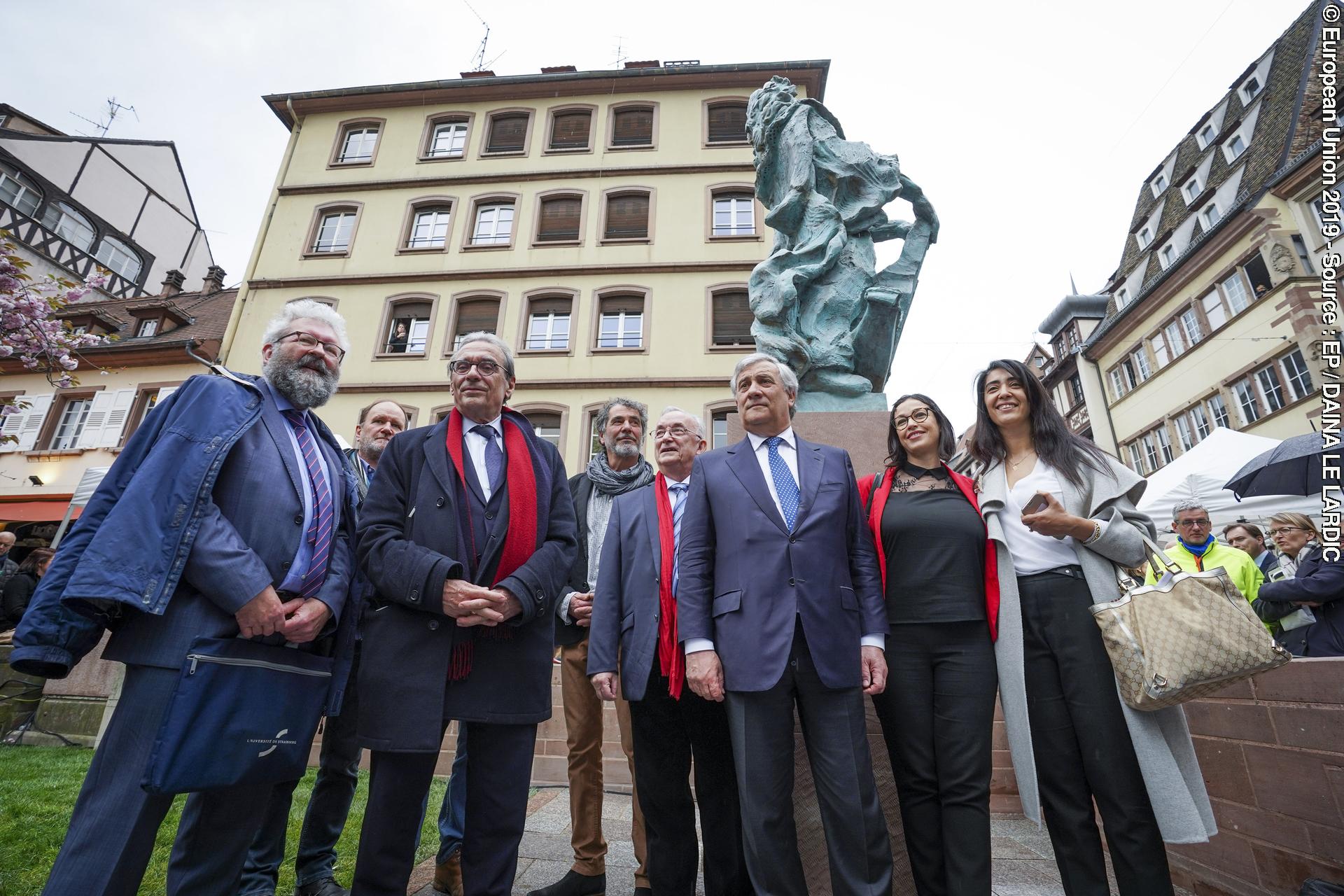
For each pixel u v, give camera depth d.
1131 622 1.78
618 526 2.48
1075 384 26.30
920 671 1.97
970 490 2.20
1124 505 2.01
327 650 1.90
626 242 18.00
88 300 22.97
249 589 1.59
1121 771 1.78
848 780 1.74
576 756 2.61
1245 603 1.72
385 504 1.98
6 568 7.64
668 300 17.20
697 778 2.22
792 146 4.12
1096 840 1.81
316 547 1.86
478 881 1.79
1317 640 3.38
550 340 17.41
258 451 1.83
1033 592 2.00
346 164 19.77
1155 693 1.68
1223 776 2.52
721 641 1.91
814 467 2.12
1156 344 21.55
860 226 4.03
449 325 17.47
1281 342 16.77
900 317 3.85
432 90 20.22
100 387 18.61
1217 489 7.46
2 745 5.88
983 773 1.83
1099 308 26.00
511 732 1.91
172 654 1.52
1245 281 18.02
